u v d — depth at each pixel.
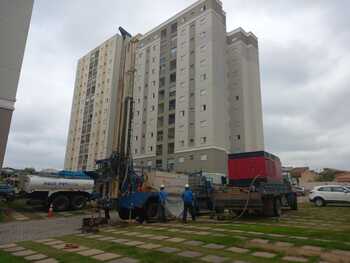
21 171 25.23
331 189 22.73
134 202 14.03
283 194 17.53
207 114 42.16
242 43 51.81
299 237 8.74
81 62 70.38
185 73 47.00
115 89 58.03
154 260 6.41
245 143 46.06
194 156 41.81
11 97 13.07
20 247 8.17
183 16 50.97
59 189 19.31
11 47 13.45
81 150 61.94
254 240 8.32
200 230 10.66
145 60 55.62
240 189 14.48
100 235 10.09
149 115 51.34
